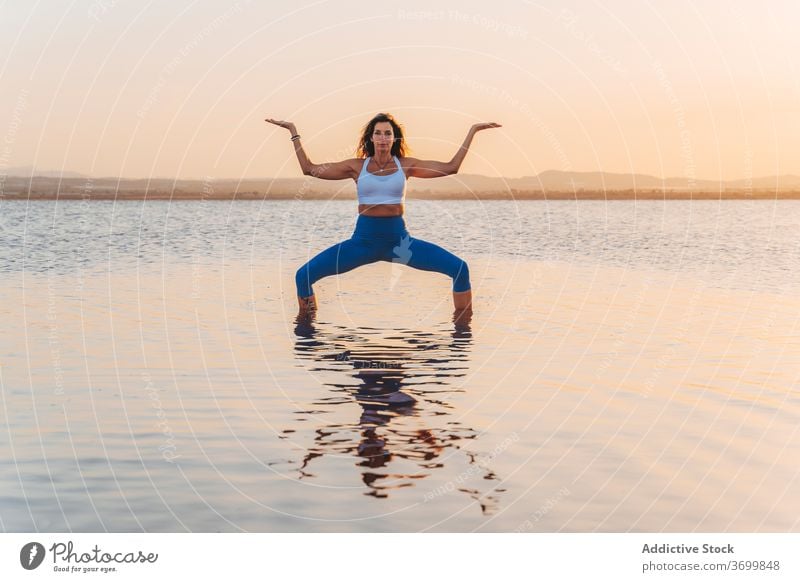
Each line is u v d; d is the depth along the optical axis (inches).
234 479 163.9
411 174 415.5
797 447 184.4
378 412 211.9
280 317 371.9
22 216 1129.4
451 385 242.2
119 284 474.6
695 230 901.8
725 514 150.1
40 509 150.3
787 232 852.0
